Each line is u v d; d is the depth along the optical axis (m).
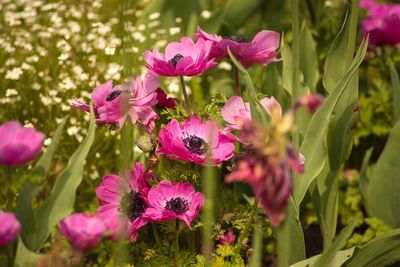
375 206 1.19
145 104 0.98
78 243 0.82
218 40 1.04
